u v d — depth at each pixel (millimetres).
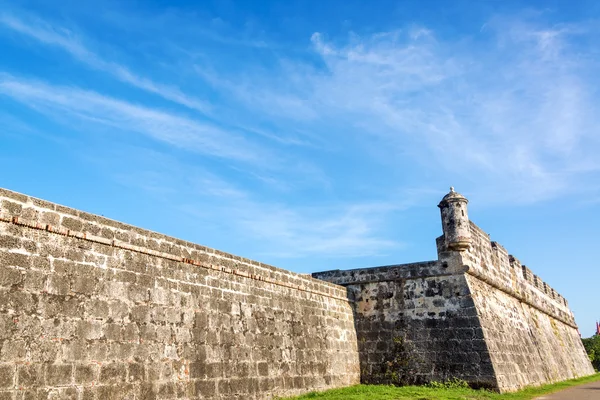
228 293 14609
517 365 22344
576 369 37469
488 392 18141
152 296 12062
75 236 10602
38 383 9188
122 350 10945
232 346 14148
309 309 18531
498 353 20312
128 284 11516
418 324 20641
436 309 20531
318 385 17625
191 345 12797
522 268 30781
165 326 12195
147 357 11500
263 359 15258
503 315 23641
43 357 9391
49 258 9992
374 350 21031
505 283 25703
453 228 20797
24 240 9648
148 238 12344
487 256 23766
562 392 21672
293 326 17234
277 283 17016
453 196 21266
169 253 12852
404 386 19062
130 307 11414
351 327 21297
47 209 10188
